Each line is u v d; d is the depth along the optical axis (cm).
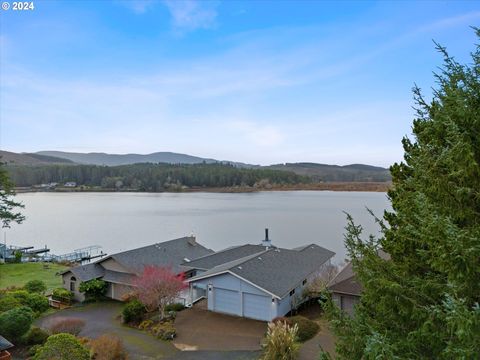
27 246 4391
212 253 2809
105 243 4481
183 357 1436
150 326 1791
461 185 488
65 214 6819
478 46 527
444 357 427
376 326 570
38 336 1584
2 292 2186
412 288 548
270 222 5469
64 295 2272
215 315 1898
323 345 1432
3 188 3362
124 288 2330
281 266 2088
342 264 2758
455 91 504
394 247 697
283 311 1809
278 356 1284
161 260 2516
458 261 414
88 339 1580
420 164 568
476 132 484
